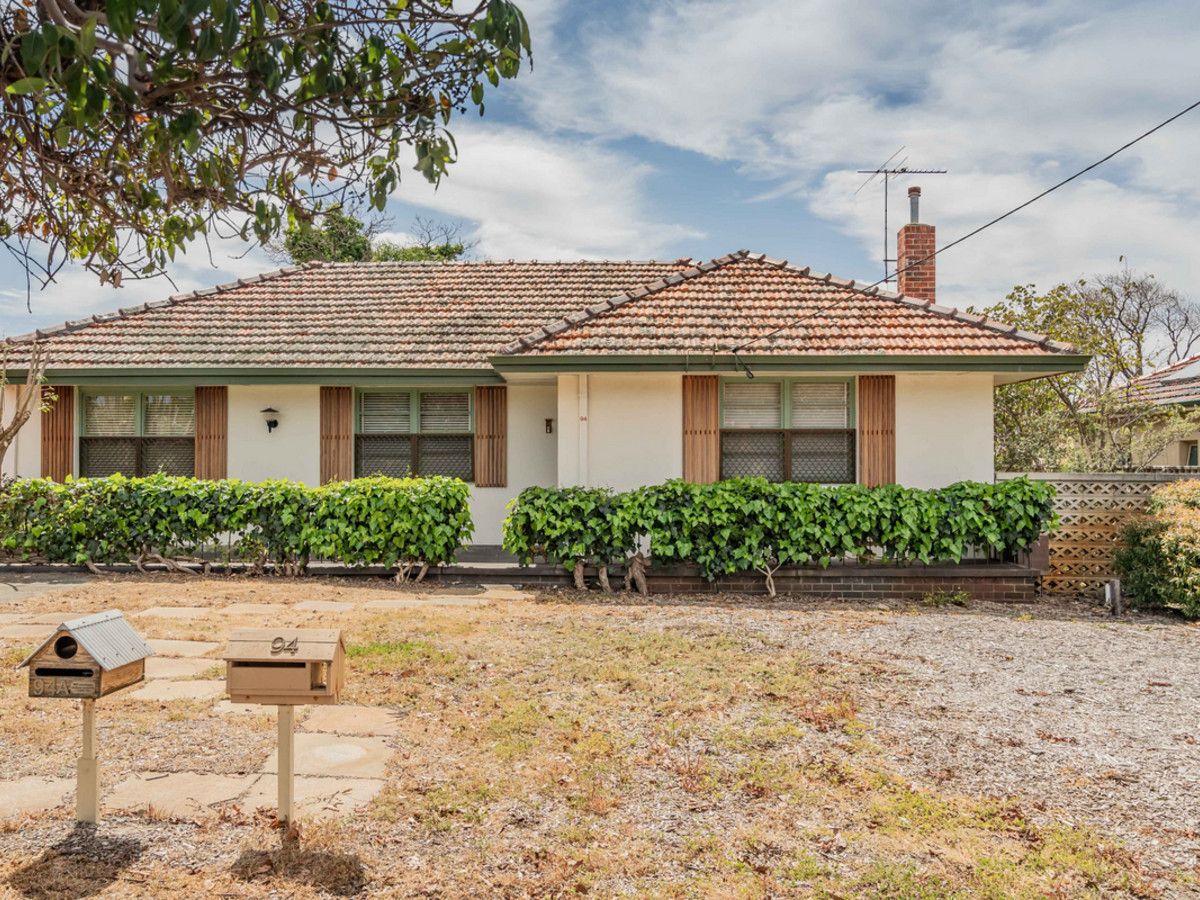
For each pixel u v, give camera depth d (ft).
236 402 41.42
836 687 19.88
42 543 35.60
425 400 42.34
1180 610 31.12
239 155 11.50
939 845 12.14
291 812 11.81
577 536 32.96
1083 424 55.52
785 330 35.58
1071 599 33.71
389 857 11.47
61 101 8.80
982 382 35.42
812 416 36.09
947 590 33.01
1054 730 17.29
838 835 12.40
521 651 22.75
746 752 15.62
